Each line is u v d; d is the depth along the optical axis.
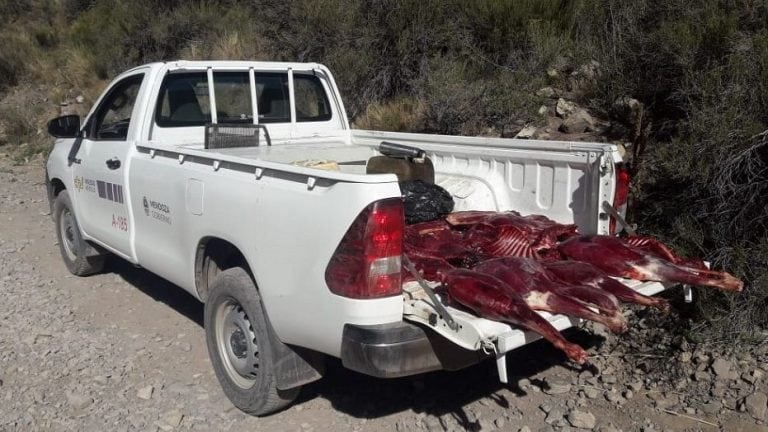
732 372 4.80
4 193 11.88
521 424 4.44
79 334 5.91
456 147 5.63
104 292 6.95
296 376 4.25
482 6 10.91
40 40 21.72
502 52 10.73
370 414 4.57
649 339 5.39
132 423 4.52
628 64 8.40
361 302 3.57
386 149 5.52
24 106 18.17
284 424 4.48
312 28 12.93
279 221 3.98
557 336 3.36
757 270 5.36
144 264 5.75
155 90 5.75
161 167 5.20
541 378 5.01
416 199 4.96
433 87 9.88
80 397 4.78
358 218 3.55
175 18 17.84
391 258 3.59
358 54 11.89
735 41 6.98
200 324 6.13
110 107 6.42
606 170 4.60
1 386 5.04
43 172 13.80
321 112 6.80
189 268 4.97
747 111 5.86
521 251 4.47
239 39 15.35
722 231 5.69
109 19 20.28
